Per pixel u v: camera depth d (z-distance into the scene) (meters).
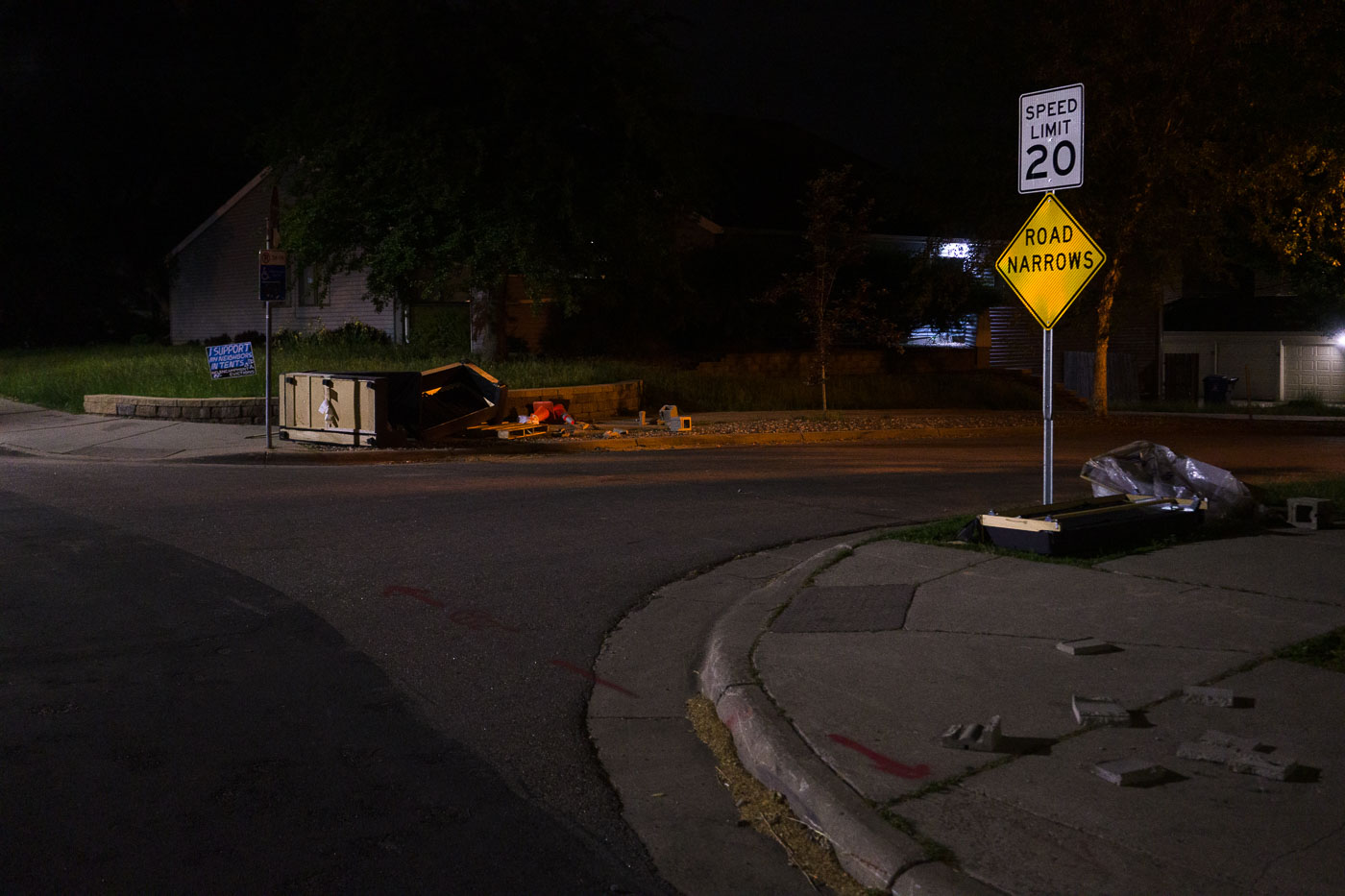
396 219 22.50
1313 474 15.20
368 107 21.81
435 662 6.46
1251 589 7.22
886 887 3.82
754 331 29.98
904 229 35.03
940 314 33.09
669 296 27.97
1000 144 25.38
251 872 3.97
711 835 4.36
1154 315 37.44
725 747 5.18
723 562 9.07
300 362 22.09
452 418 17.69
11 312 43.16
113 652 6.48
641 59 23.00
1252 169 23.94
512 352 28.38
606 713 5.73
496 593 7.98
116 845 4.15
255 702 5.73
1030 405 31.92
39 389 21.92
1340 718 5.03
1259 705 5.20
